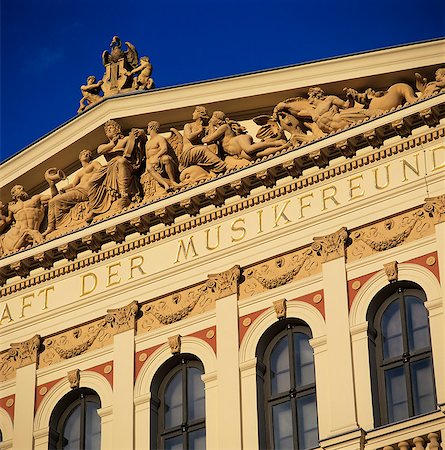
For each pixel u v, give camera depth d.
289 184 55.47
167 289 56.16
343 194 54.69
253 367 53.59
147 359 55.50
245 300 54.78
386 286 52.97
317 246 54.28
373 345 52.59
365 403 51.34
